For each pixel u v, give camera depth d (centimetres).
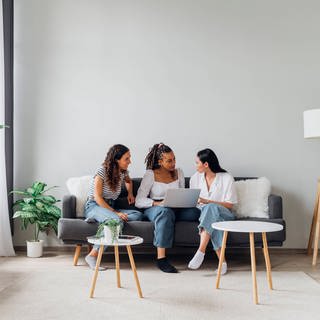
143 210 412
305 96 461
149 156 415
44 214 430
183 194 374
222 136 461
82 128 462
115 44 464
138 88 463
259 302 282
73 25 464
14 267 380
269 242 381
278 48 462
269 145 460
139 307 271
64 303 278
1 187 421
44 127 461
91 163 461
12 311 262
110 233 296
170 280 337
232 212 417
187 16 465
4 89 427
